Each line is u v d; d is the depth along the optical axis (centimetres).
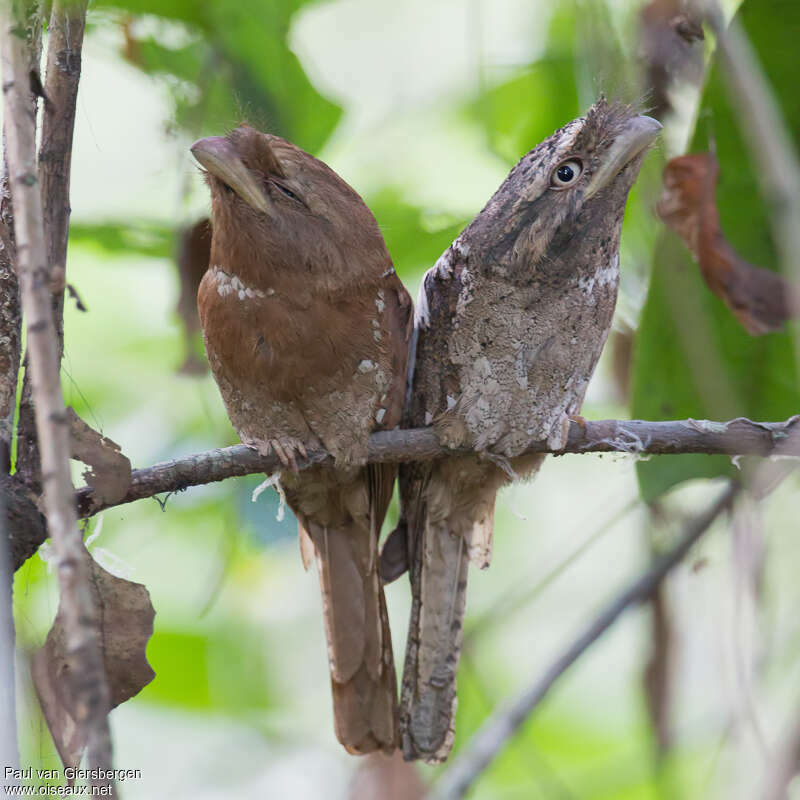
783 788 709
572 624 1371
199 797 1229
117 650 597
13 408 602
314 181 751
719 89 798
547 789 1011
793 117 841
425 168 1302
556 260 772
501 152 1137
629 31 828
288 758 1264
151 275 1305
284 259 741
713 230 804
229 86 957
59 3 601
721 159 833
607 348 1098
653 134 746
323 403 764
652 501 856
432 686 848
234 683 1273
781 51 827
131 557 1174
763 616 813
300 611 1310
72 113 607
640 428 748
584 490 1414
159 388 1247
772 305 801
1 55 474
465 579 855
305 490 806
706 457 834
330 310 752
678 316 820
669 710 884
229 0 941
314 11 1343
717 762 791
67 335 1270
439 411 809
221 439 1098
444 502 840
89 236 1001
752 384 884
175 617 1249
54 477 380
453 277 801
